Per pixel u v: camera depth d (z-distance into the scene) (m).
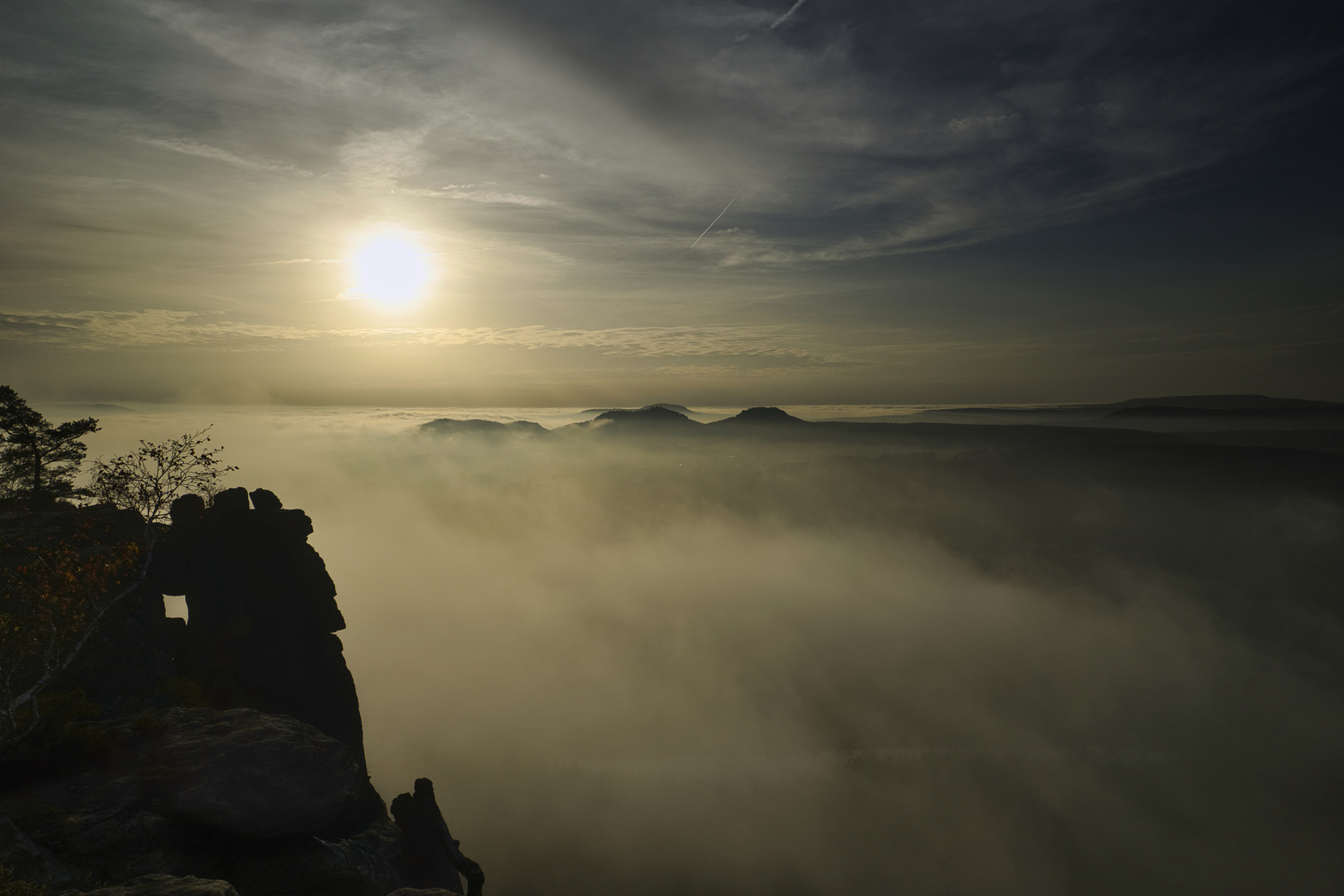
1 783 25.27
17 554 32.91
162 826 24.67
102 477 33.03
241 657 48.25
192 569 48.91
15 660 28.41
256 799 26.70
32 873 20.78
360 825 33.19
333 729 49.41
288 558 51.84
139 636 42.12
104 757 27.70
